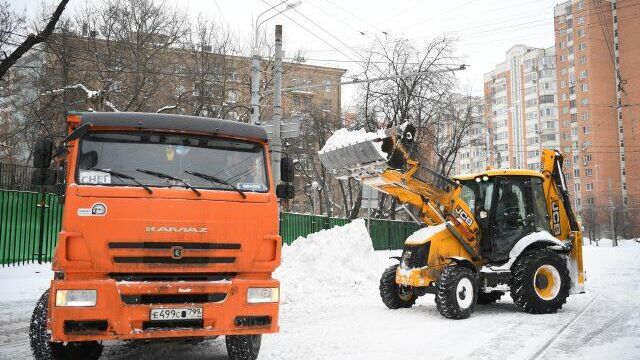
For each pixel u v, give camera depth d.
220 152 5.71
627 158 76.69
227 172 5.64
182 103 30.67
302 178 39.66
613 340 7.15
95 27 29.59
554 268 9.50
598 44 79.50
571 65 83.88
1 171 15.66
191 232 5.18
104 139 5.44
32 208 15.06
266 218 5.51
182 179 5.46
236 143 5.80
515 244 9.86
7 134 27.92
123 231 5.02
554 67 86.88
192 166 5.55
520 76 90.75
